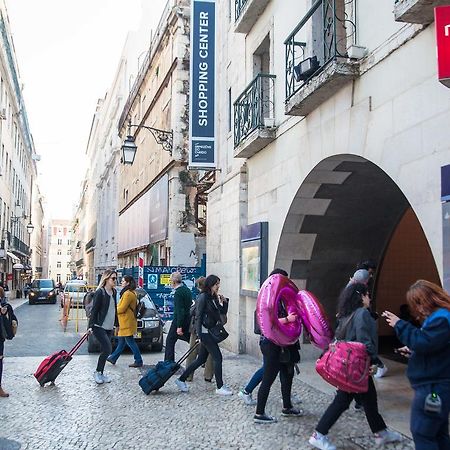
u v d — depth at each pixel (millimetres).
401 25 5520
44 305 32688
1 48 29531
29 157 55812
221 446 4957
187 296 8320
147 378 7129
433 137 4957
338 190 8414
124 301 9367
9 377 8430
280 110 9305
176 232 20078
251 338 10516
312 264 9695
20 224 46719
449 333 3346
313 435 4867
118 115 44750
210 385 7711
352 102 6570
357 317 4816
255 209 10641
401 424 5582
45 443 5062
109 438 5215
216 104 13234
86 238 74875
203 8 13336
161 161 22844
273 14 9766
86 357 10602
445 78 4289
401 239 11258
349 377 4605
